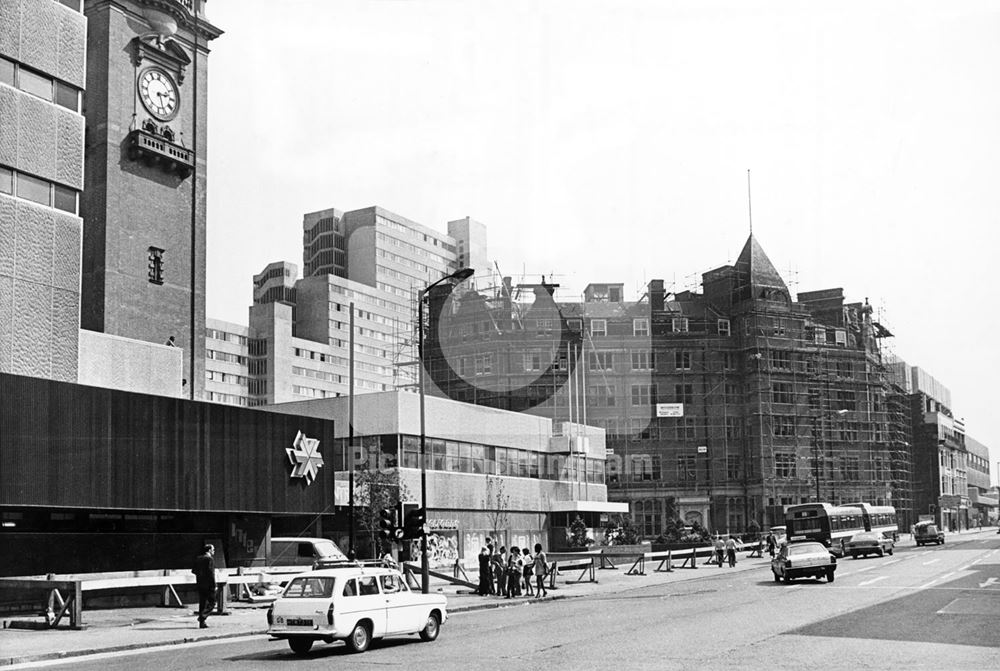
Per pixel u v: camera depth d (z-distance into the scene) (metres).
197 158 55.97
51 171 33.75
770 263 96.00
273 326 132.12
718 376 90.50
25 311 32.16
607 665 16.06
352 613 19.56
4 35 32.44
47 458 28.25
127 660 19.44
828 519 63.06
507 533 57.41
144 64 53.31
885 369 109.44
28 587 28.39
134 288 51.22
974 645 17.64
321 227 139.25
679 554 57.59
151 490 31.53
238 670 17.20
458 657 18.03
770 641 18.89
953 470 146.88
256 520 37.56
